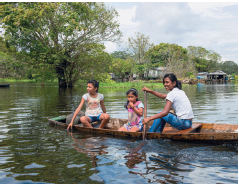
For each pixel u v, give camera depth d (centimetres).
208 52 6712
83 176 242
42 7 2120
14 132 439
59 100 1082
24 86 2653
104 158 295
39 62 2394
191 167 265
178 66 3981
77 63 2558
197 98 1145
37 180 233
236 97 1191
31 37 2147
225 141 346
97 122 512
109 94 1488
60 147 342
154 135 384
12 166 269
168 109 387
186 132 382
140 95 1391
